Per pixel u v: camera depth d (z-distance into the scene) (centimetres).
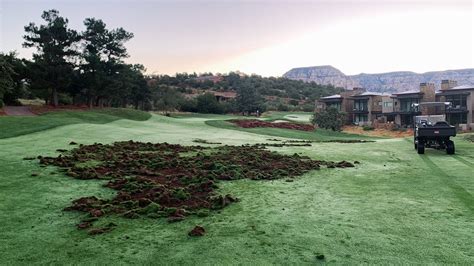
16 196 848
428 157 1620
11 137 1948
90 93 5562
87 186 958
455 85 6184
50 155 1388
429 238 586
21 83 5381
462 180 1048
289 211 754
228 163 1320
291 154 1734
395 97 6550
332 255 529
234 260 519
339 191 936
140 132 2700
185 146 1942
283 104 11200
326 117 5253
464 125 5338
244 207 790
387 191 925
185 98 8838
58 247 572
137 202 796
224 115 7712
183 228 657
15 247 570
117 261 522
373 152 1850
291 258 521
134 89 7338
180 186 983
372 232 619
